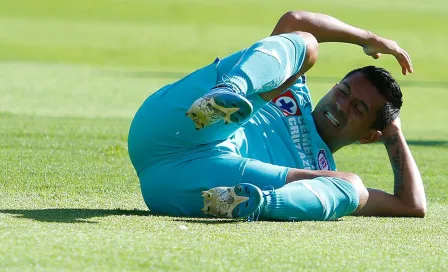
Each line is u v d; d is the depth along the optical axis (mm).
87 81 57781
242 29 117438
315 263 12305
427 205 20094
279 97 17891
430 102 54156
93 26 117375
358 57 87688
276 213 15805
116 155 25438
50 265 11336
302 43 16500
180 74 67500
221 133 16172
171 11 139750
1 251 11898
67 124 33594
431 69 81812
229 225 15188
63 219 14883
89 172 21828
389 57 88312
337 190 16281
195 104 14672
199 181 16141
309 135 17812
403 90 61000
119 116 39062
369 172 25891
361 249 13562
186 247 12844
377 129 18047
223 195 14891
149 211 16906
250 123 17312
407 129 40281
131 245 12766
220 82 15508
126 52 90125
